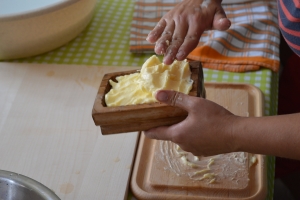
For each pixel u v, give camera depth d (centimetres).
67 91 96
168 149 79
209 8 83
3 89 98
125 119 66
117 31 119
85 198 71
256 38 109
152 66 71
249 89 94
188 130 64
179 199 70
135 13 120
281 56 153
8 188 66
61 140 83
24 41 100
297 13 72
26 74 102
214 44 105
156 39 81
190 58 104
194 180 72
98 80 99
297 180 141
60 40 107
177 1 124
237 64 100
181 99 63
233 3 123
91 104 92
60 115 90
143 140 82
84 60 107
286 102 135
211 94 92
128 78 72
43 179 75
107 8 130
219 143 63
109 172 76
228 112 64
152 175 74
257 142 61
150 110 64
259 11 118
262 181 72
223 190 71
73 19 103
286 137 59
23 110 91
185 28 81
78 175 75
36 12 94
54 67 104
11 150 82
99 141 82
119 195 71
